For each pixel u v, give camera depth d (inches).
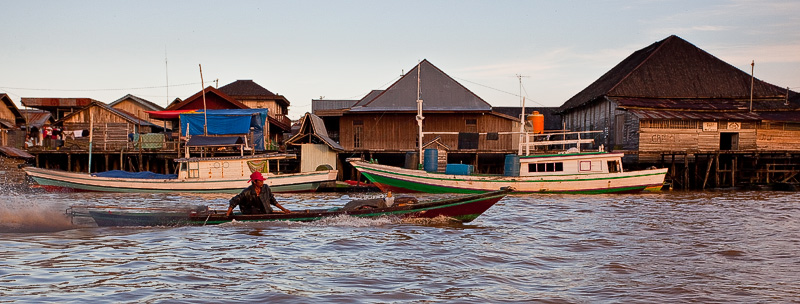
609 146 1772.9
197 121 1309.1
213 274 397.4
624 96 1744.6
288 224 629.9
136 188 1235.9
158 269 410.0
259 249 490.6
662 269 438.6
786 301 355.3
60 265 417.7
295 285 369.7
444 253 484.7
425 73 1706.4
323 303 330.0
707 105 1708.9
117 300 328.5
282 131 1988.2
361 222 640.4
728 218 780.0
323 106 2261.3
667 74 1825.8
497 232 609.6
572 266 445.1
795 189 1448.1
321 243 521.3
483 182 1224.8
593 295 360.8
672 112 1628.9
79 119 1704.0
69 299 328.5
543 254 490.3
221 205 887.7
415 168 1336.1
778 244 558.6
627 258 479.2
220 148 1481.3
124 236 554.3
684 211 871.7
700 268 444.1
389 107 1648.6
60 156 1590.8
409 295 350.9
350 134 1646.2
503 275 409.4
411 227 629.0
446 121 1637.6
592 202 1027.3
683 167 1528.1
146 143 1525.6
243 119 1309.1
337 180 1513.3
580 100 2080.5
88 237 545.6
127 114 1825.8
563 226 674.2
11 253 458.9
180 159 1229.7
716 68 1860.2
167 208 625.9
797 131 1614.2
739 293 371.9
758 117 1611.7
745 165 1608.0
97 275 389.1
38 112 2126.0
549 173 1243.8
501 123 1633.9
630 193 1278.3
